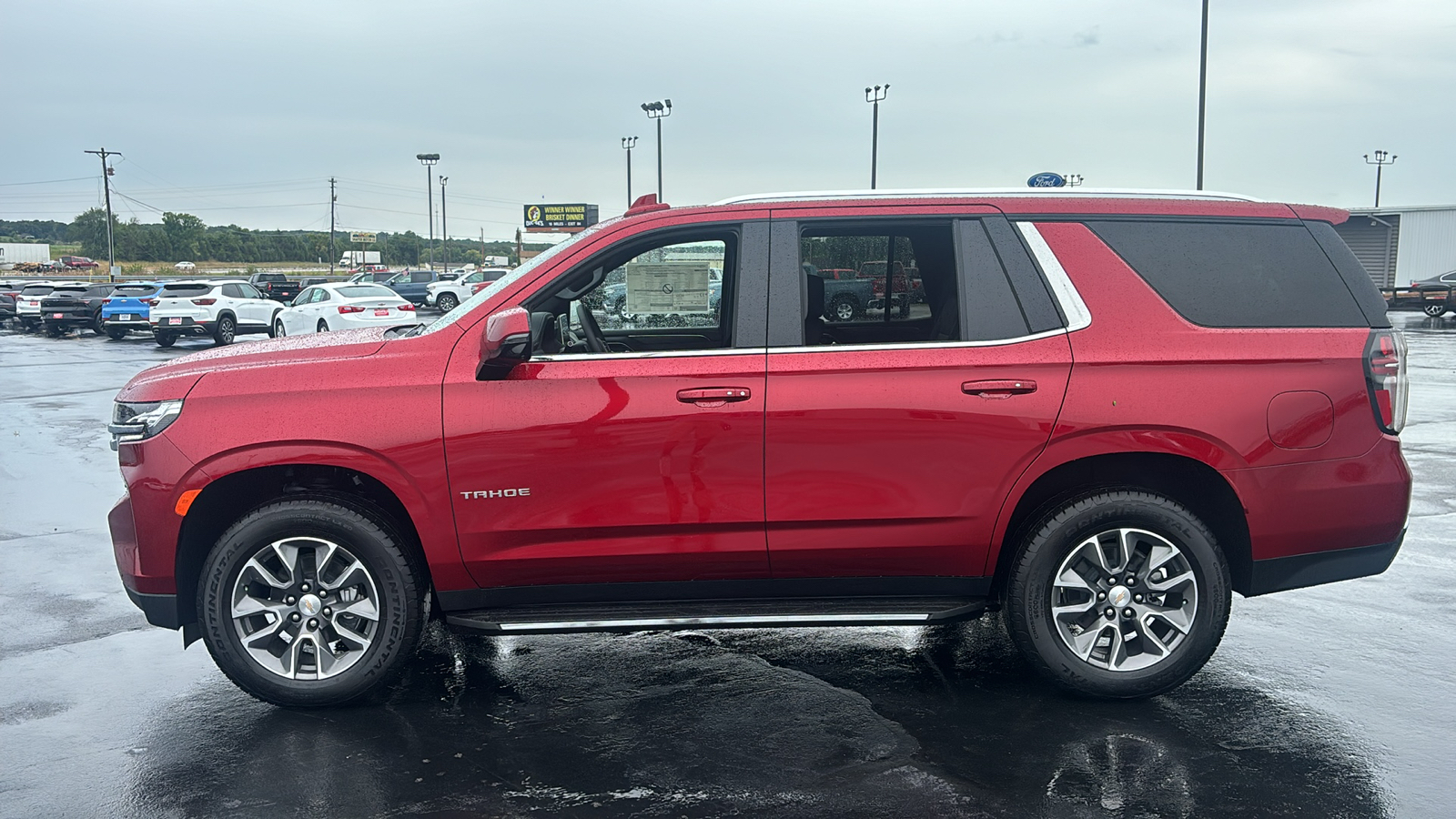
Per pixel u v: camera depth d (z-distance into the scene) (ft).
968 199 13.69
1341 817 10.72
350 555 13.32
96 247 481.87
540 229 284.20
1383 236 146.20
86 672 15.30
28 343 100.68
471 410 12.94
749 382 12.98
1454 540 22.09
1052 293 13.33
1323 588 18.90
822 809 10.95
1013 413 13.03
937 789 11.36
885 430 13.03
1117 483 13.55
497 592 13.52
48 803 11.27
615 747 12.53
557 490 13.05
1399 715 13.28
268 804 11.19
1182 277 13.46
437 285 150.61
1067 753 12.23
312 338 15.57
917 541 13.34
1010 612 13.53
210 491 13.24
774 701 13.96
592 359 13.11
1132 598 13.42
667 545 13.21
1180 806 10.94
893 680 14.70
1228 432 13.07
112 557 22.02
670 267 13.99
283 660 13.51
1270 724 13.00
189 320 93.61
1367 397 13.37
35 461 33.99
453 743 12.68
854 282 14.64
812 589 13.75
